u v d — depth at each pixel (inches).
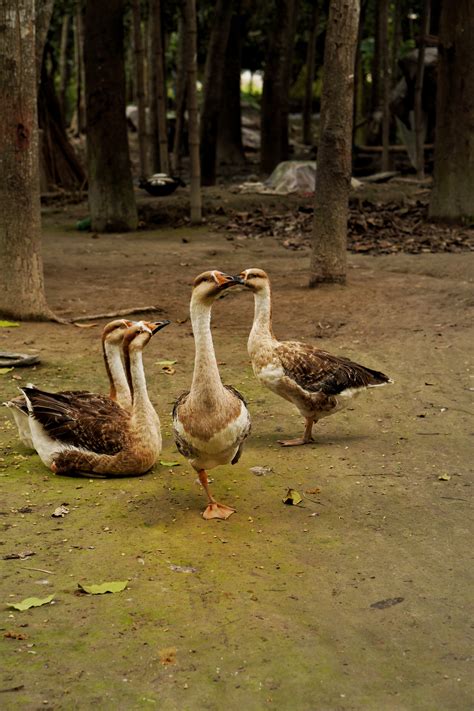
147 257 623.5
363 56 1309.1
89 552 202.4
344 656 163.9
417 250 621.3
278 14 999.6
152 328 249.3
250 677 156.9
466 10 689.0
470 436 283.0
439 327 414.0
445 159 713.0
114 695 151.3
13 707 147.3
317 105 1588.3
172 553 202.8
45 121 992.9
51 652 162.7
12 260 413.4
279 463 264.2
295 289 504.1
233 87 1162.0
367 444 279.7
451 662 162.9
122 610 177.2
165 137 919.7
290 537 213.6
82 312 451.8
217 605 179.8
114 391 277.3
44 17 520.7
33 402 251.3
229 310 469.4
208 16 1135.6
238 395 232.7
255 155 1334.9
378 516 225.8
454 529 218.1
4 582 187.6
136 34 909.8
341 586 189.5
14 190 405.1
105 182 751.1
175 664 160.1
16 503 230.2
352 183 865.5
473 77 694.5
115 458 246.8
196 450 220.7
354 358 369.7
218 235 725.9
